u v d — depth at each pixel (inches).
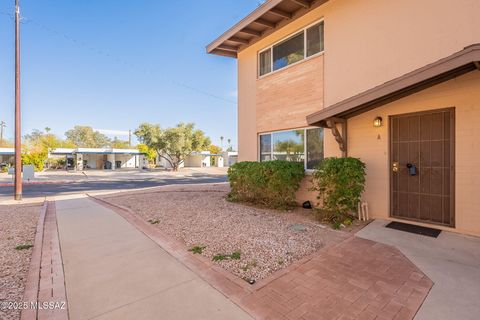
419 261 151.0
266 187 299.6
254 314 106.1
